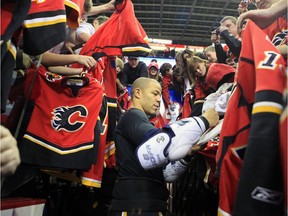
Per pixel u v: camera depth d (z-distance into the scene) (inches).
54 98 49.1
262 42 29.9
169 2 190.4
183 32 239.3
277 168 23.1
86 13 65.8
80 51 60.7
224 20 76.9
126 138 49.7
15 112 47.9
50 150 45.9
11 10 28.5
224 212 29.5
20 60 39.5
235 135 31.3
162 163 43.0
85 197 78.0
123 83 119.3
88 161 47.5
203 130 43.5
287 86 21.8
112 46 58.6
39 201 44.3
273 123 24.0
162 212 47.4
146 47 57.4
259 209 22.8
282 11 34.4
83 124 48.8
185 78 106.0
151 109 56.1
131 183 47.1
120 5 60.2
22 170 45.4
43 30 35.3
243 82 31.4
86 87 51.1
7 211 37.1
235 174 30.0
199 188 76.2
